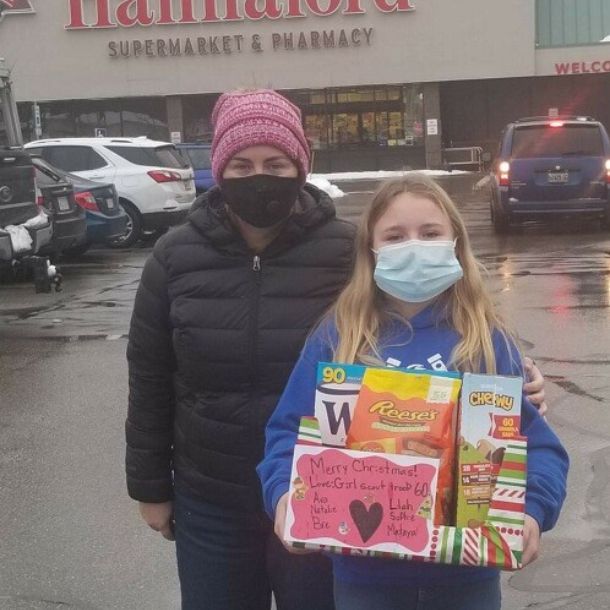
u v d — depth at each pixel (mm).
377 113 36094
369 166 36406
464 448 2012
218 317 2506
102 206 14195
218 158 2484
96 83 35500
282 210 2441
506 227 15820
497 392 2029
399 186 2330
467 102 36750
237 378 2508
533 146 15234
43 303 10625
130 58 35281
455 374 2049
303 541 1994
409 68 34969
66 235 12492
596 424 5609
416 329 2273
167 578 3906
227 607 2625
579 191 15156
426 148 35938
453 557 1957
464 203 22719
